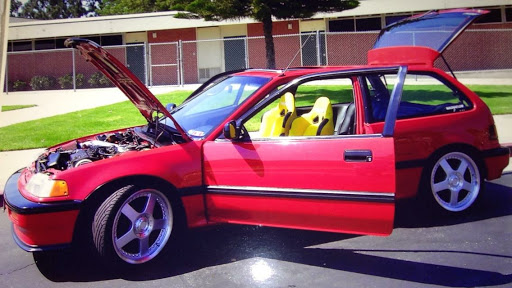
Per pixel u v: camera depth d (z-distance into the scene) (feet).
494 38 75.56
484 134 17.07
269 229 16.46
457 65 75.72
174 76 81.71
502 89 52.42
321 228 12.80
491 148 17.22
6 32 26.35
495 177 17.52
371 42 76.28
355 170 12.14
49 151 16.01
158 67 81.76
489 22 75.77
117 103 50.24
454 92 17.24
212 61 80.84
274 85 14.71
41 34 79.66
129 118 40.88
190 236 15.89
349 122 15.89
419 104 16.67
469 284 12.05
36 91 74.74
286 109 15.99
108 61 13.46
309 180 12.62
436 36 20.18
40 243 12.32
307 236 15.74
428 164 16.30
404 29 21.68
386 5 72.18
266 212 13.20
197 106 16.80
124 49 81.51
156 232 13.55
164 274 13.02
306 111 19.38
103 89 71.51
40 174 12.99
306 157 12.69
